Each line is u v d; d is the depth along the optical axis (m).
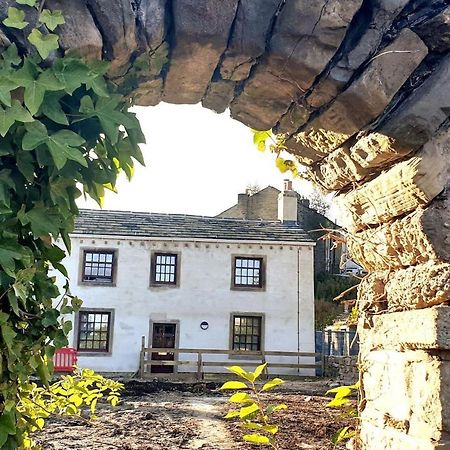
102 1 2.17
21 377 2.12
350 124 2.64
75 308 2.41
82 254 17.36
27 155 2.08
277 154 3.29
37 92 1.96
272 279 18.14
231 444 5.62
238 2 2.38
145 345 17.30
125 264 17.56
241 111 2.91
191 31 2.34
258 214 31.03
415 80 2.54
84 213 18.61
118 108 2.40
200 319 17.66
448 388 2.44
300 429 6.30
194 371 17.38
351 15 2.42
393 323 2.83
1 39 2.02
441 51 2.53
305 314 18.06
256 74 2.58
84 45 2.15
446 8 2.49
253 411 2.81
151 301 17.53
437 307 2.47
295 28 2.40
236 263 18.14
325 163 3.08
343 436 3.28
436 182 2.51
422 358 2.58
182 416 7.88
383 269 3.05
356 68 2.49
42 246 2.22
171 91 2.72
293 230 19.14
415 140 2.50
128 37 2.25
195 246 18.00
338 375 15.70
